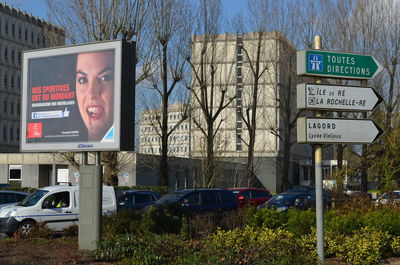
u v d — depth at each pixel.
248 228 11.54
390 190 24.89
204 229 13.41
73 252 11.67
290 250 10.07
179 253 10.62
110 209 18.55
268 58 45.38
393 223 13.32
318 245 8.26
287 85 43.66
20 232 15.51
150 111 35.56
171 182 44.78
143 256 10.39
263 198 26.77
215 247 9.66
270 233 11.16
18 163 49.91
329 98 8.25
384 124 29.91
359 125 8.39
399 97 32.06
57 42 29.88
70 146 12.77
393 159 28.42
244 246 9.71
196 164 40.62
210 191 20.30
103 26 28.03
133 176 42.00
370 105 8.49
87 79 12.71
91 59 12.71
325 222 13.02
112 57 12.48
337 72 8.34
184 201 19.42
